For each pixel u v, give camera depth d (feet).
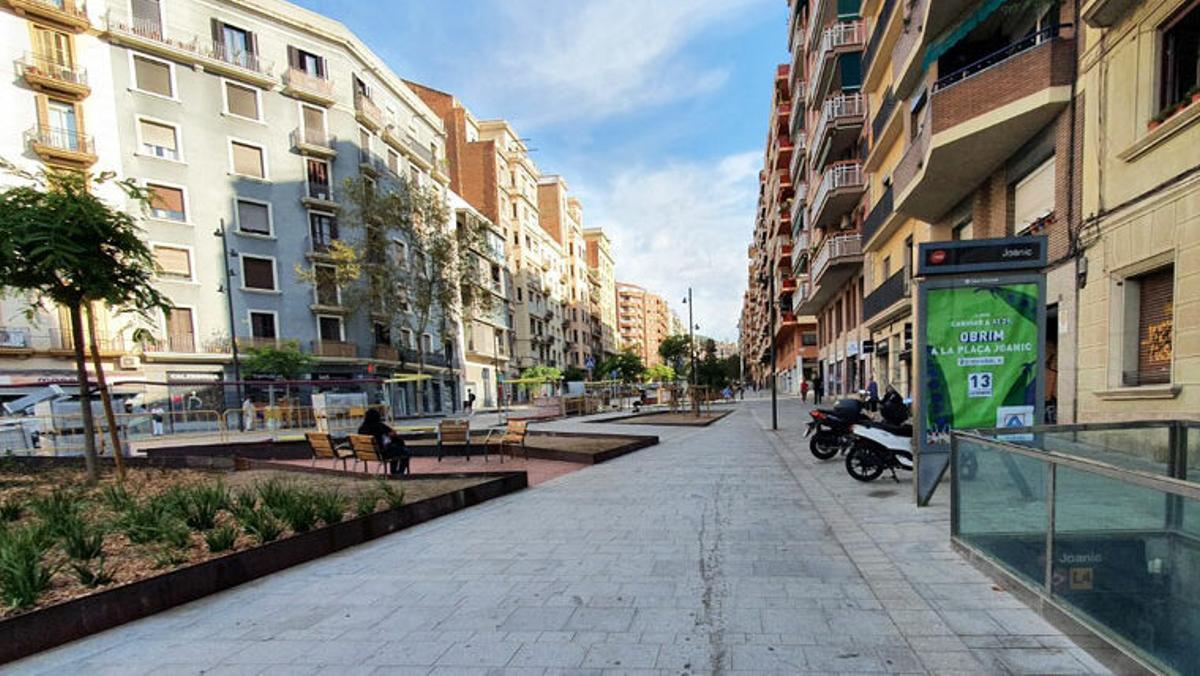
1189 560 7.81
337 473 29.68
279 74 109.50
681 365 225.35
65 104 87.71
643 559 15.66
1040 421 19.01
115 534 17.88
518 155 198.70
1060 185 29.84
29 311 27.50
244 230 104.58
